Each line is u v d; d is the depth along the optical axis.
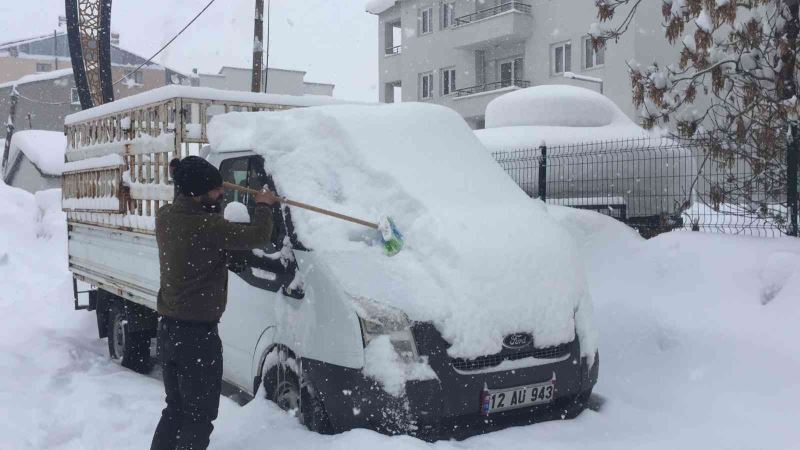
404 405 4.20
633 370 6.02
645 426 4.90
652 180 9.63
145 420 5.09
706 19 7.36
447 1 31.36
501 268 4.54
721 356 5.73
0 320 10.55
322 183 5.03
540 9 27.59
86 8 21.17
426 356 4.25
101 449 4.62
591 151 9.41
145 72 52.44
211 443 4.51
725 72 7.54
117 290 7.43
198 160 4.23
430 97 32.44
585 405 4.99
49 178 28.11
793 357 5.43
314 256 4.61
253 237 4.14
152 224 6.30
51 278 14.48
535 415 4.73
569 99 11.24
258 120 5.48
